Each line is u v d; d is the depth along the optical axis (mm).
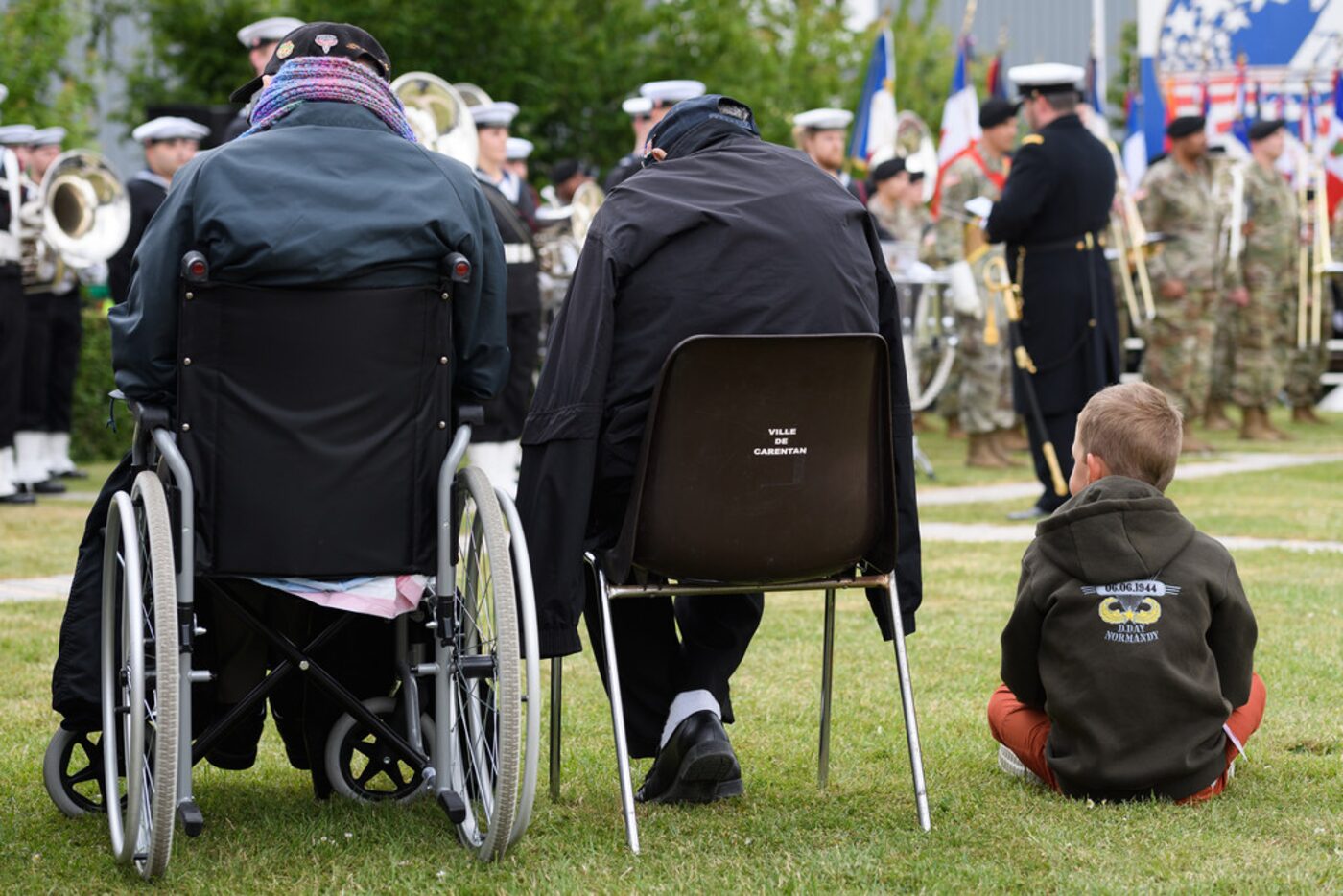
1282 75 19094
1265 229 16422
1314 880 3826
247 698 4148
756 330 4227
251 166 3896
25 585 8312
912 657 6570
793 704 5809
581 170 16797
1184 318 15086
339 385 3910
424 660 4426
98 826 4402
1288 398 18922
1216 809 4438
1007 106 13117
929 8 35375
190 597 3871
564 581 4145
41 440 12219
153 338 3881
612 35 25812
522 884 3867
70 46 20516
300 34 4199
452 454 3988
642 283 4250
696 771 4488
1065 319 10555
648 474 4070
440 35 23438
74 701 4219
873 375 4125
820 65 33812
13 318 11328
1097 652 4500
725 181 4371
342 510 3934
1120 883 3816
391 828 4355
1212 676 4508
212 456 3869
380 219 3879
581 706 5828
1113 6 34531
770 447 4086
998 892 3787
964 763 5051
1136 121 20203
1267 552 9156
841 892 3770
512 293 10578
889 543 4273
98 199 11688
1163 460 4645
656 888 3809
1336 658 6352
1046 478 10727
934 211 15672
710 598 4734
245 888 3854
